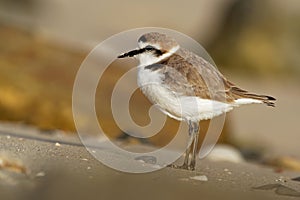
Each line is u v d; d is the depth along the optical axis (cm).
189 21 3631
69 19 3275
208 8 3891
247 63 2942
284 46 3023
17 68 1541
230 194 734
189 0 4028
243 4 3055
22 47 1658
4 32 1736
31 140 939
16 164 733
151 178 756
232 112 2088
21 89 1455
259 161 1219
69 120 1406
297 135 1889
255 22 3025
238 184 791
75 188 680
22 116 1412
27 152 810
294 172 1016
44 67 1574
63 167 754
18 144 864
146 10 3762
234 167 971
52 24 2956
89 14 3525
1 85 1449
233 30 3019
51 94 1455
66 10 3469
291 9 3173
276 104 2323
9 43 1669
